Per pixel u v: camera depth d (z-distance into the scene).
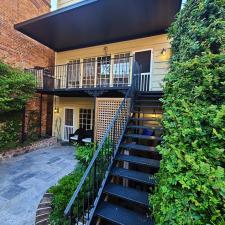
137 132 4.64
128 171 3.07
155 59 6.63
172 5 4.89
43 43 8.18
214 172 1.26
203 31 2.15
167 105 2.44
